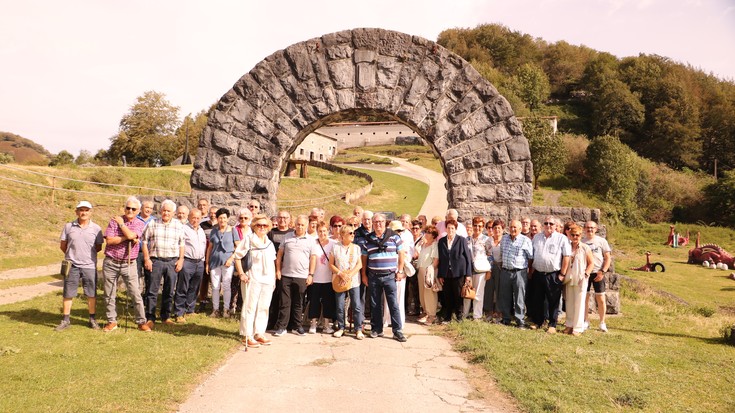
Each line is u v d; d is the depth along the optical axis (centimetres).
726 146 8650
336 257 936
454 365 760
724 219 5622
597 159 5709
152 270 946
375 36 1358
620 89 9112
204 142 1355
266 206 1347
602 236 1255
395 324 913
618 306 1306
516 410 589
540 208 1295
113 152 8300
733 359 896
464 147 1327
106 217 2606
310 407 580
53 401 555
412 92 1342
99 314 1034
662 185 6044
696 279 2616
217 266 1055
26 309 1041
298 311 944
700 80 10375
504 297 1071
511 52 12200
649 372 767
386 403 600
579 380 696
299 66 1357
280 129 1356
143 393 590
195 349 786
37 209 2406
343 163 7631
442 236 1077
